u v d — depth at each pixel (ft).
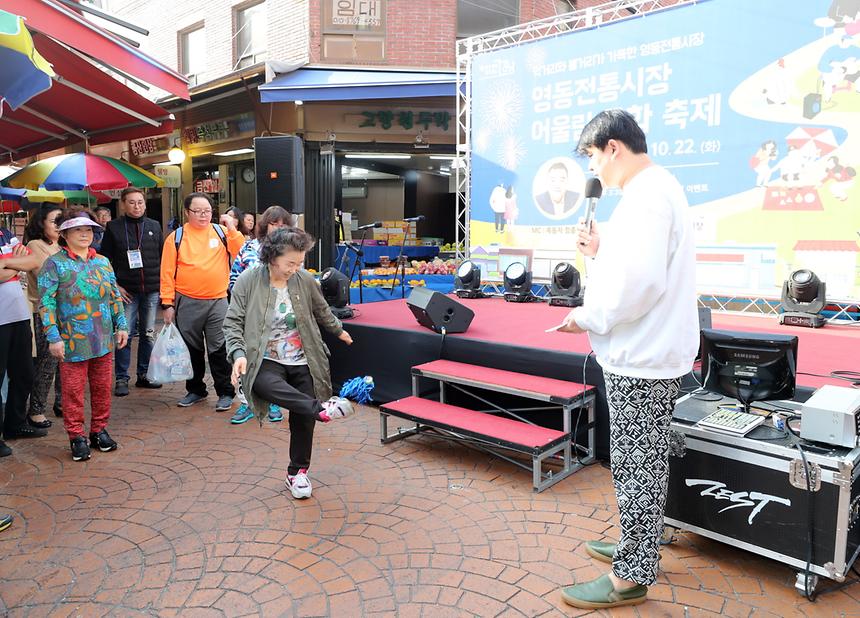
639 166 6.97
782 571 8.41
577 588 7.77
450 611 7.66
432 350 14.96
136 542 9.45
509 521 9.99
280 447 13.52
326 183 33.99
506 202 22.84
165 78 16.34
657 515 7.22
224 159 38.83
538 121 21.65
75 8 15.31
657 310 6.71
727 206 17.84
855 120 15.61
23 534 9.77
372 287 28.25
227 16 37.27
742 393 8.75
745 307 17.87
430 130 33.65
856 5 15.28
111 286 13.38
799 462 7.64
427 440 13.89
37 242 15.72
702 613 7.54
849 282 16.10
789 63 16.43
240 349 9.99
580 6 37.35
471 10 34.32
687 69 18.16
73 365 12.69
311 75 31.99
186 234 15.78
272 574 8.53
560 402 11.48
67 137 22.58
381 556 8.96
